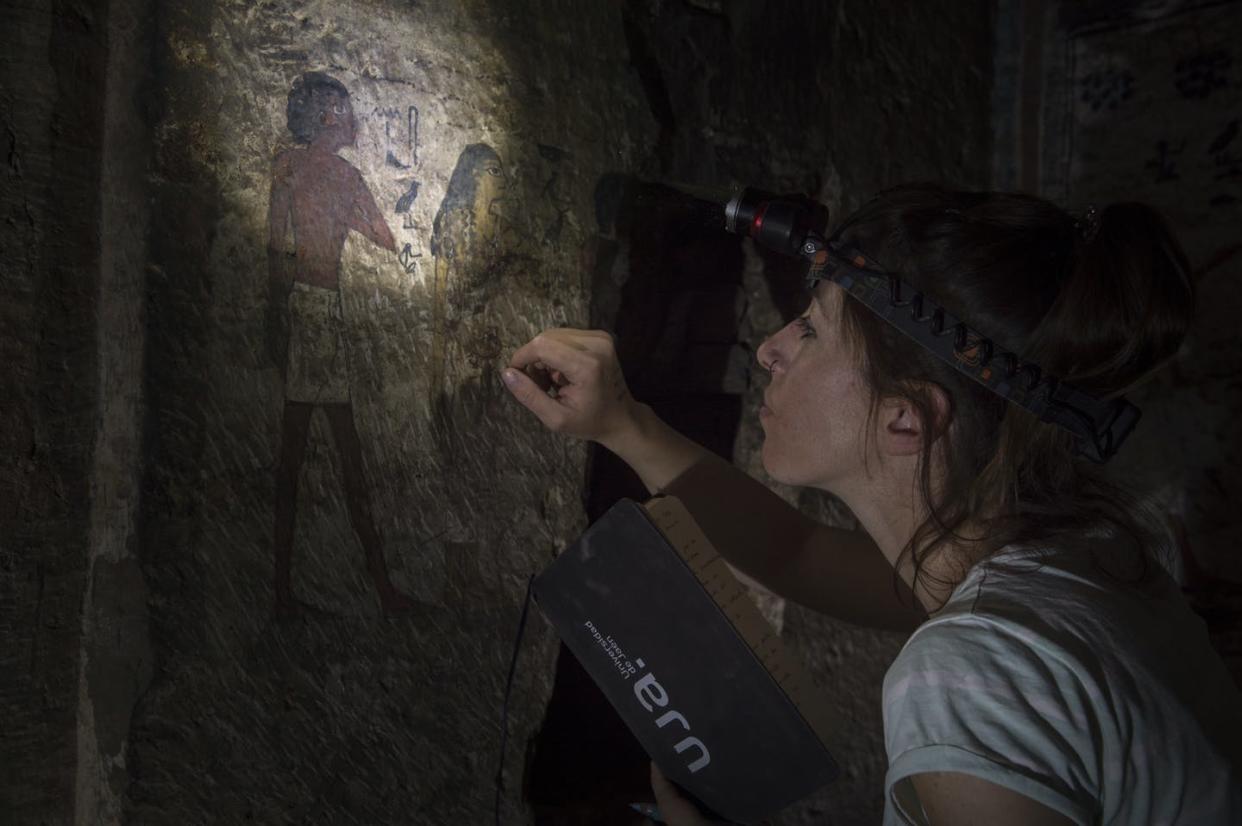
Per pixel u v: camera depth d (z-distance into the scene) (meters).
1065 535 0.66
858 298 0.70
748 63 1.37
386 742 1.07
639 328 1.35
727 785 0.82
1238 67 1.60
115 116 0.90
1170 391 1.70
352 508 1.04
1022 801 0.50
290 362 0.99
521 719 1.18
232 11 0.94
